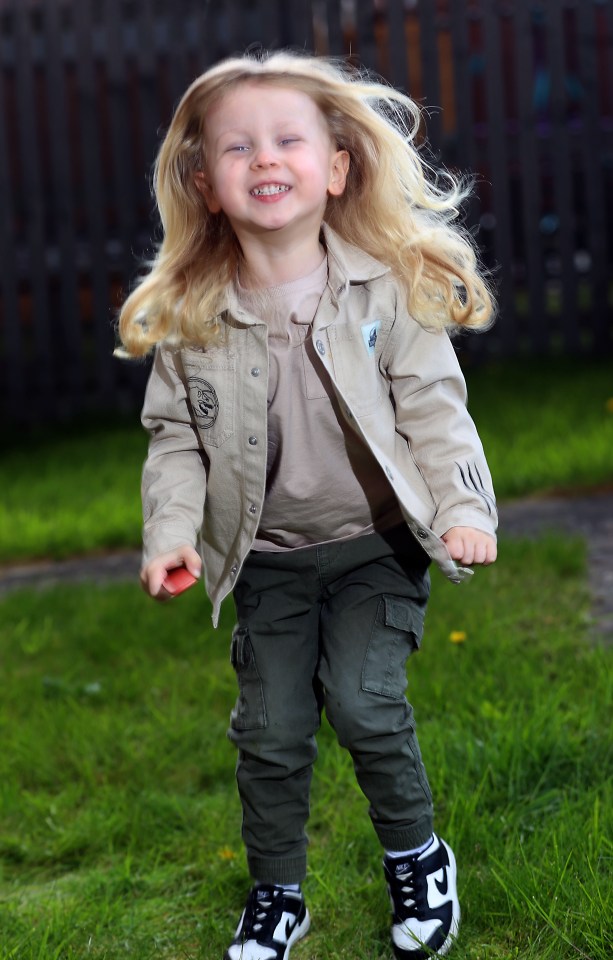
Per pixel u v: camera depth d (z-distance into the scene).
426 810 2.69
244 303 2.65
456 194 2.89
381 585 2.68
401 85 10.41
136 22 10.30
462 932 2.70
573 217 10.33
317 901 2.94
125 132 10.38
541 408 8.30
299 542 2.72
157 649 4.79
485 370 10.24
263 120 2.58
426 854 2.69
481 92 13.60
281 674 2.67
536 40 13.73
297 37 10.44
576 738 3.44
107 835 3.39
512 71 13.73
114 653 4.79
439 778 3.30
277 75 2.61
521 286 10.88
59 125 10.34
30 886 3.24
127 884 3.14
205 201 2.79
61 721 4.11
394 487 2.53
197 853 3.28
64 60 10.33
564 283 10.43
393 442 2.63
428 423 2.63
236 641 2.72
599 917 2.59
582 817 3.03
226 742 3.87
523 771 3.31
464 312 2.67
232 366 2.64
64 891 3.18
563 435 7.56
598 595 4.86
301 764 2.67
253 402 2.61
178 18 10.34
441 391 2.64
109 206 11.28
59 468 8.50
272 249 2.62
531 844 2.96
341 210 2.77
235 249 2.78
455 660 4.14
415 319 2.64
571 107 12.52
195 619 5.06
